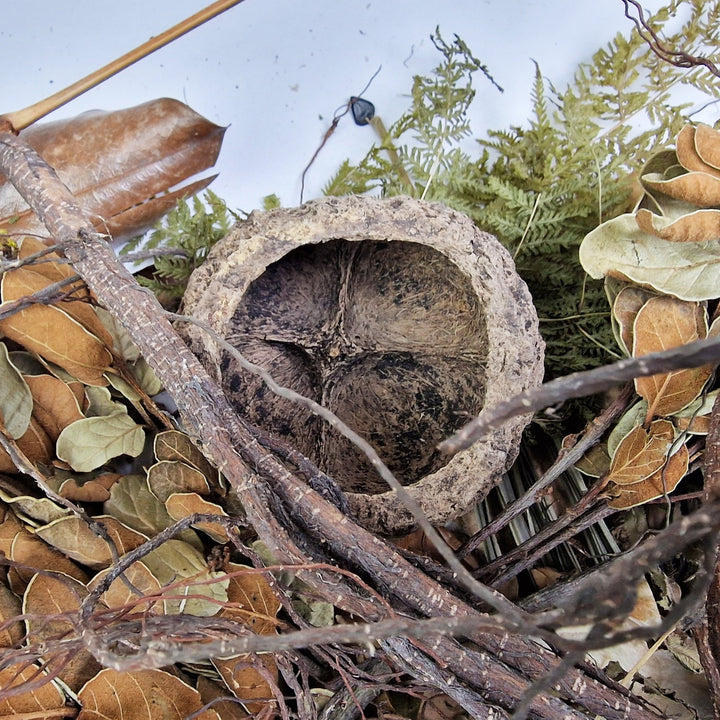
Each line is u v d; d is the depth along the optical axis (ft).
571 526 1.04
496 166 1.31
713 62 1.27
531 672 0.80
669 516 1.05
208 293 0.98
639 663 0.96
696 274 0.97
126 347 1.09
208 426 0.82
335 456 1.16
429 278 1.12
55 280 1.05
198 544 1.04
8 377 0.99
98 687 0.91
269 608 1.01
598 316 1.22
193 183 1.34
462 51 1.30
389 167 1.32
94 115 1.30
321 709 0.99
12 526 0.97
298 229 0.99
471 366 1.09
